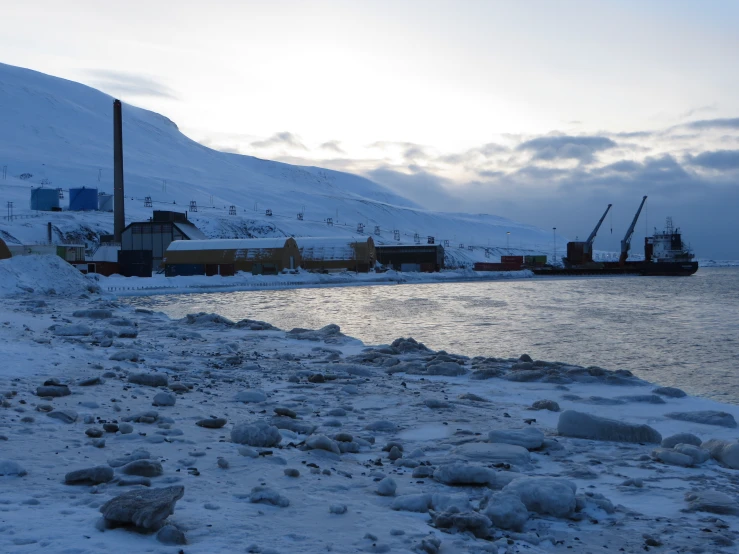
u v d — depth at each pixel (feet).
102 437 34.40
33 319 107.34
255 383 59.57
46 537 19.57
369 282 407.64
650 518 26.45
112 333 90.53
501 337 136.26
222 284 344.49
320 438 35.09
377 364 76.69
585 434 41.98
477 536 23.31
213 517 22.58
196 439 35.50
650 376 93.35
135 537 20.07
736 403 74.38
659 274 642.22
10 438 32.50
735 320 179.42
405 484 29.68
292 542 20.85
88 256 429.38
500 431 39.40
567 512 26.13
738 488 31.09
